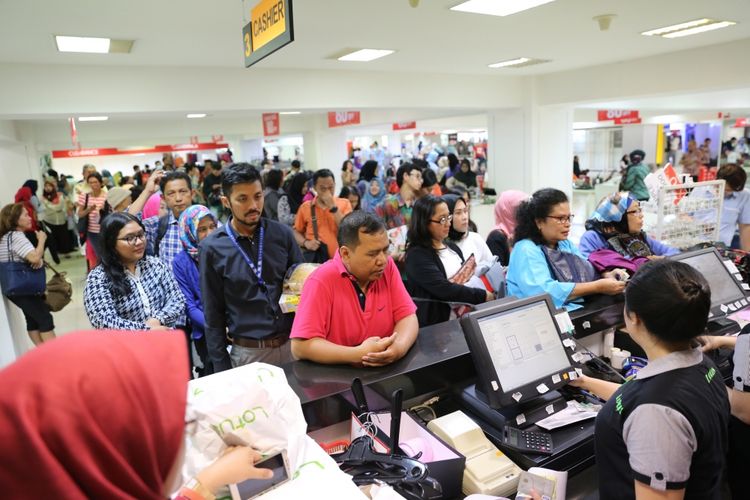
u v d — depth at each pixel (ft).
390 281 5.72
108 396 1.60
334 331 5.36
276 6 8.25
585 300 6.89
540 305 5.05
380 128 42.78
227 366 7.23
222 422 2.84
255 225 7.14
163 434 1.69
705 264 6.97
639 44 17.21
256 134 43.93
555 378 4.77
